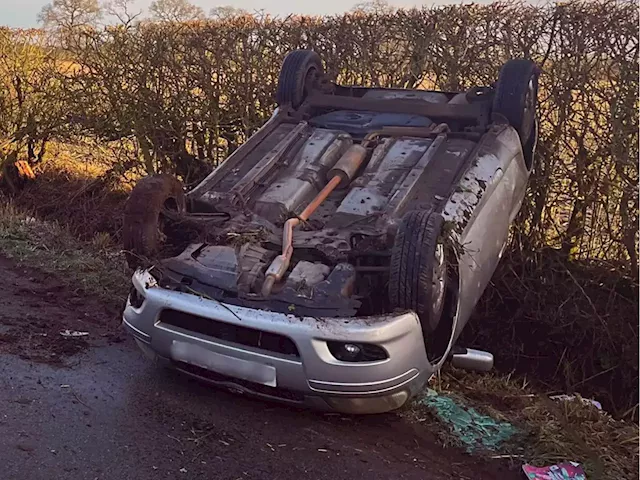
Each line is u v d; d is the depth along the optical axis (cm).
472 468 355
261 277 390
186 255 418
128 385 421
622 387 594
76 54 888
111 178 888
